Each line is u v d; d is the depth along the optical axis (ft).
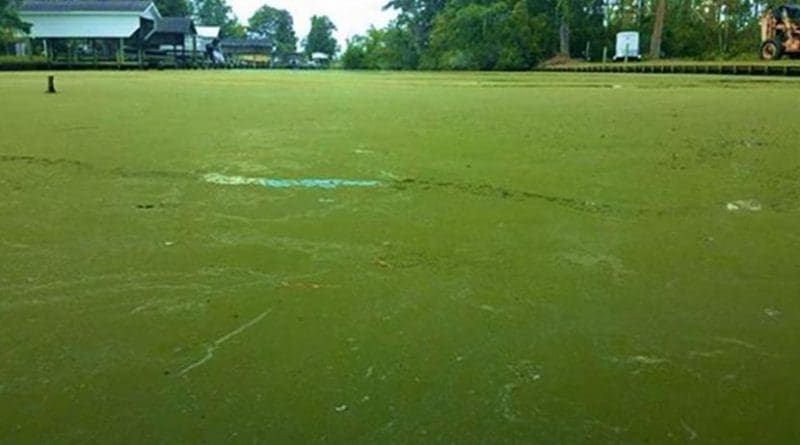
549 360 3.69
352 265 5.15
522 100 22.40
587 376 3.52
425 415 3.17
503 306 4.41
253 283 4.76
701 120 15.35
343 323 4.13
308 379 3.48
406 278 4.88
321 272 4.99
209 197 7.27
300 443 2.95
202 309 4.31
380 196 7.36
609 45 86.89
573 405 3.26
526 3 89.56
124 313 4.25
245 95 24.52
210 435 3.01
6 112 16.60
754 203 7.12
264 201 7.11
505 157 9.89
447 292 4.63
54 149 10.39
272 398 3.30
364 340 3.91
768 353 3.77
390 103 20.67
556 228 6.18
